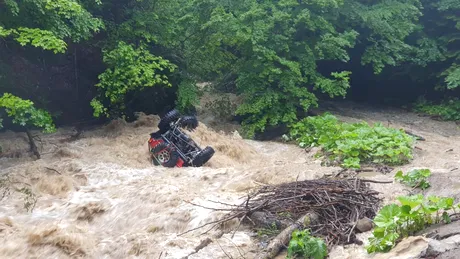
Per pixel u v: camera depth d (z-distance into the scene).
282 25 15.29
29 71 13.72
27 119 10.08
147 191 8.66
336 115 17.67
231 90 18.81
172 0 15.30
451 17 18.78
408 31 17.59
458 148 12.84
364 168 10.38
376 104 20.69
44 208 8.53
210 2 15.21
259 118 15.05
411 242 5.49
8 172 9.91
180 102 14.94
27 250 6.85
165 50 15.53
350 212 6.87
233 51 17.58
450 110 18.48
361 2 17.92
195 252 6.51
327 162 11.02
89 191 9.27
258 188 8.38
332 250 6.07
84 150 11.58
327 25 15.41
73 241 6.98
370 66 20.02
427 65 19.69
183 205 8.00
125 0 14.90
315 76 15.54
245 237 6.82
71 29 11.69
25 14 11.07
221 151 12.20
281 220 6.87
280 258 6.18
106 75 13.30
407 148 11.07
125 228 7.77
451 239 5.39
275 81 15.40
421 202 6.07
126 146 12.05
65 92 14.98
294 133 14.12
